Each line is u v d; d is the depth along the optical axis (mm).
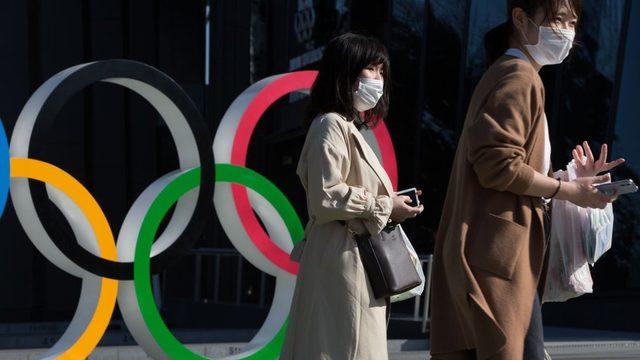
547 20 3396
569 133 13758
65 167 20438
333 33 18766
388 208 3838
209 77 23172
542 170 3326
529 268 3232
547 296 3656
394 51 16688
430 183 15859
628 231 13531
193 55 23953
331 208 3730
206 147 6988
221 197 7320
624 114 13469
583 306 12852
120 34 21672
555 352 9664
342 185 3770
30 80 20062
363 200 3770
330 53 3984
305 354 3789
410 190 4137
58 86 6230
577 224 3598
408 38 16391
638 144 13516
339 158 3811
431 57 15836
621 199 13523
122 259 6816
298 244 4105
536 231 3275
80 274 6789
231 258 21156
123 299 6840
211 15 23141
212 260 21516
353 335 3734
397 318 10742
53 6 20438
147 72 6637
